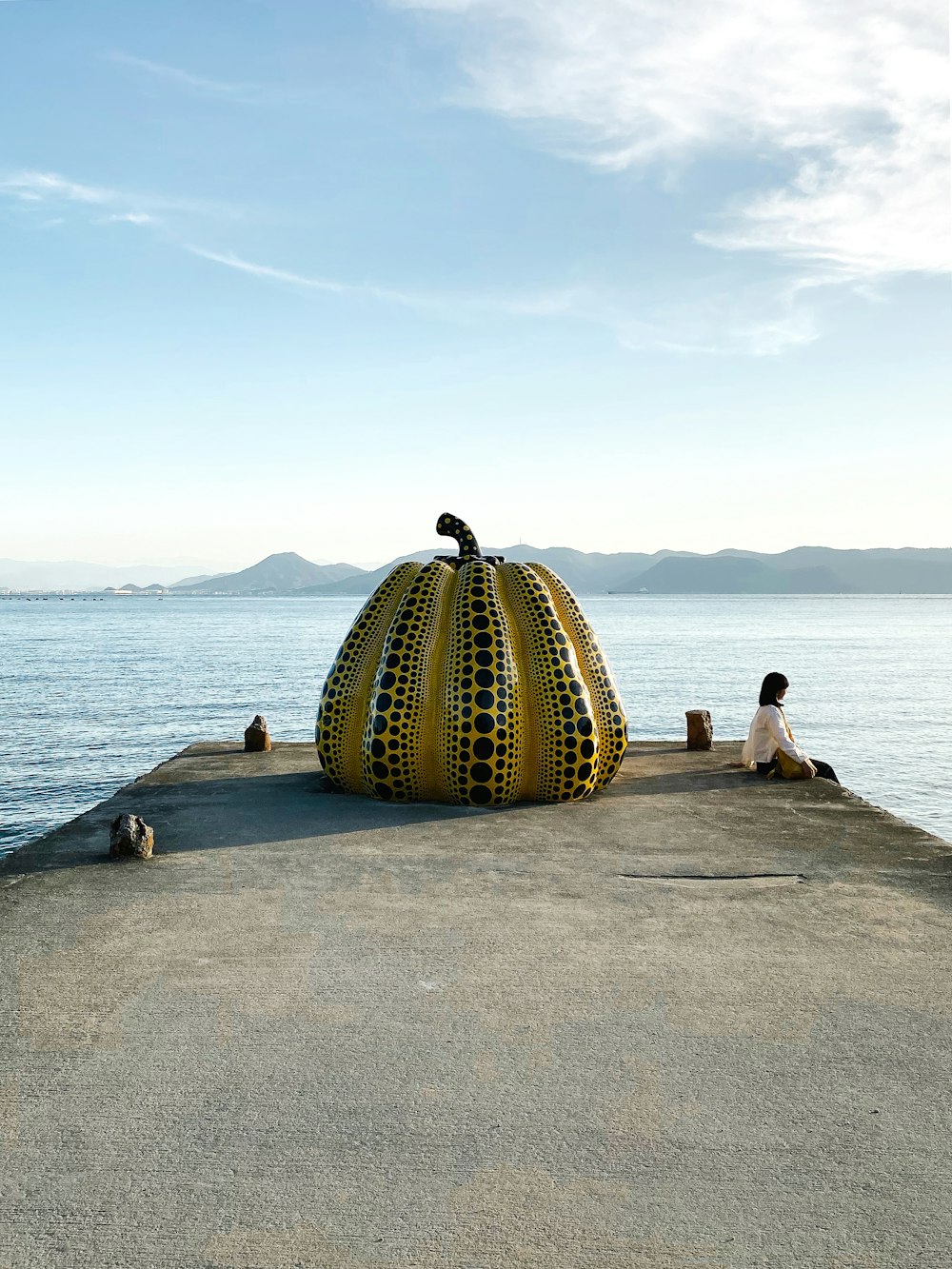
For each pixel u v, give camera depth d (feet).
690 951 17.99
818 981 16.60
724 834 26.68
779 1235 10.16
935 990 16.25
